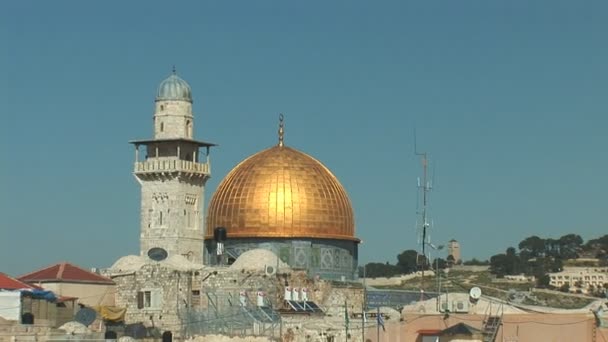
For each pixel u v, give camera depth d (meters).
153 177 190.88
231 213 193.38
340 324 159.75
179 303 172.00
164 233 189.38
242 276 173.12
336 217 194.62
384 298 188.88
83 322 161.12
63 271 172.75
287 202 192.12
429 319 148.38
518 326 142.12
